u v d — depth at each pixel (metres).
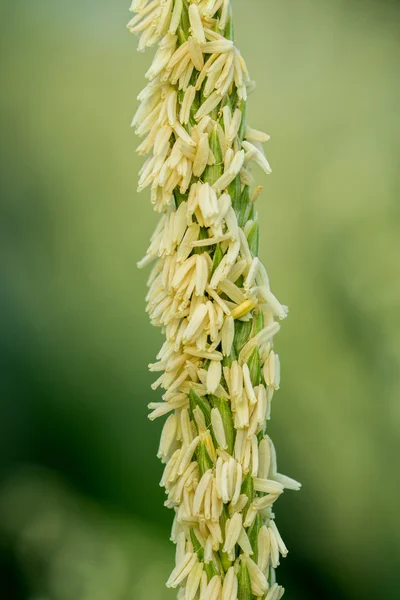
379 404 0.74
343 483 0.73
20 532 0.73
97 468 0.73
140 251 0.78
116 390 0.74
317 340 0.75
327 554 0.73
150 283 0.30
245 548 0.29
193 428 0.29
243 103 0.29
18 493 0.73
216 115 0.29
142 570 0.70
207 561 0.29
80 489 0.73
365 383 0.74
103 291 0.77
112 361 0.75
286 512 0.73
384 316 0.74
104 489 0.73
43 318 0.76
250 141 0.29
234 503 0.29
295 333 0.75
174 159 0.29
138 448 0.73
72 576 0.71
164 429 0.30
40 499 0.73
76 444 0.74
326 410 0.74
